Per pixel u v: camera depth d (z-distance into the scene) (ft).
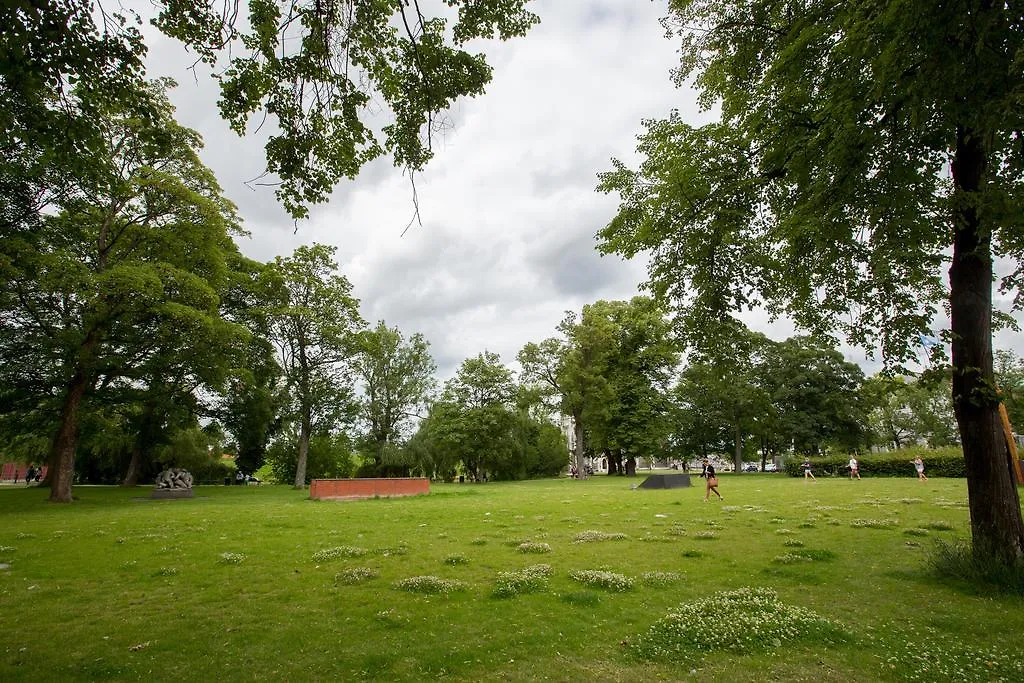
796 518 53.26
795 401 181.78
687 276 41.14
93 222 87.30
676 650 19.49
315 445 179.22
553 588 27.89
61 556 37.73
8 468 244.42
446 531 48.67
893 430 225.35
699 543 40.11
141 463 168.66
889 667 17.97
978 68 20.84
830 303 36.29
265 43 25.76
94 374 95.91
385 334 188.44
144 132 30.30
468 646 20.12
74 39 24.34
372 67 28.78
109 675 17.97
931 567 29.96
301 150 30.40
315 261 151.12
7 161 40.24
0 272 66.90
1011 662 18.25
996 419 29.01
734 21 34.96
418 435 182.09
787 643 19.94
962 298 29.27
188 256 97.04
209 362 102.99
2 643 20.89
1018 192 23.80
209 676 17.85
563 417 227.61
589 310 186.09
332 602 25.99
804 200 31.86
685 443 214.69
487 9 27.27
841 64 27.02
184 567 34.01
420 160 31.37
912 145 27.48
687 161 35.73
